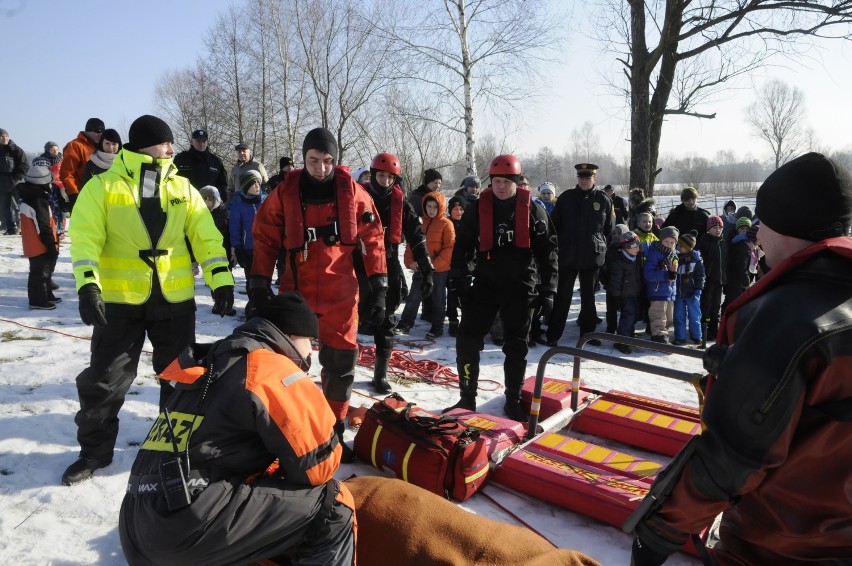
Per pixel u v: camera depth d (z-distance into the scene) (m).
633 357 7.47
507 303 4.70
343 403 3.91
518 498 3.63
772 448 1.41
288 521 2.22
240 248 7.40
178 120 32.97
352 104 24.83
